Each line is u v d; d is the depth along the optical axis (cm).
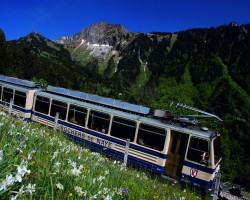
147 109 1798
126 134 1767
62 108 2078
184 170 1580
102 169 634
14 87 2369
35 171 369
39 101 2230
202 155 1548
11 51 14638
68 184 361
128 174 755
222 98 19200
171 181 1530
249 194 5209
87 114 1942
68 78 19788
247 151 10312
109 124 1839
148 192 630
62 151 599
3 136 454
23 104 2270
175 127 1636
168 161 1634
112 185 520
